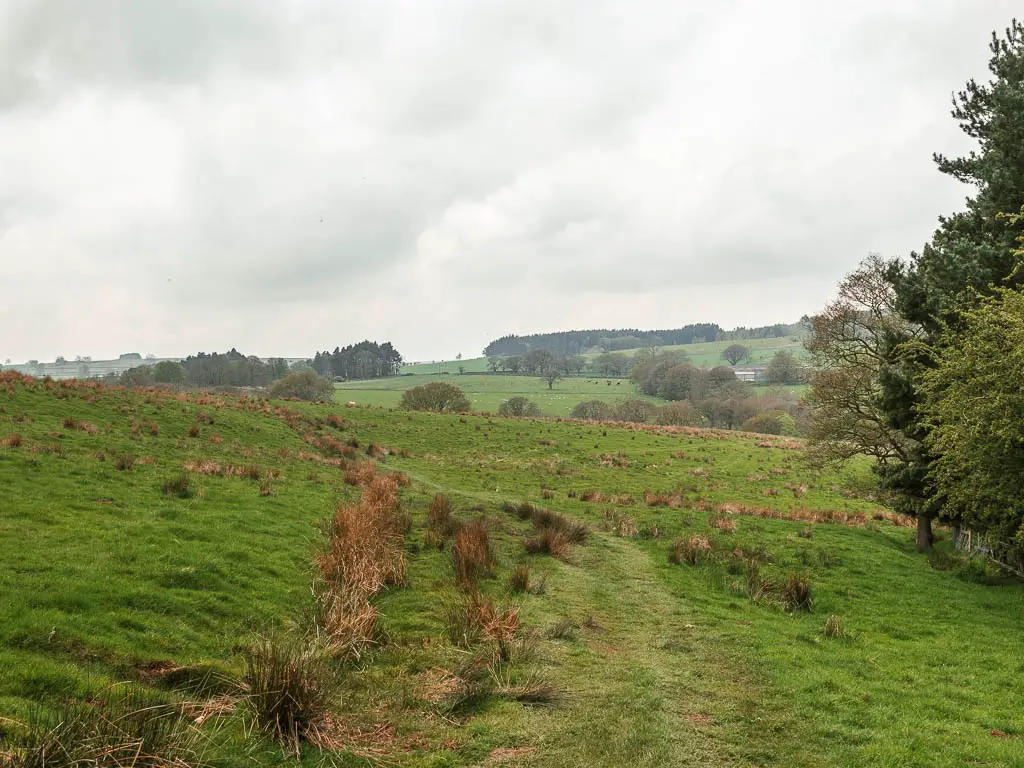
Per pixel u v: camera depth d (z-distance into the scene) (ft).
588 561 55.01
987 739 25.55
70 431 74.74
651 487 116.37
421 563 45.44
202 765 17.63
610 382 520.42
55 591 25.93
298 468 87.92
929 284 70.95
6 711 17.21
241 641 26.96
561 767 20.75
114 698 19.62
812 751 23.56
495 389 488.85
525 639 32.22
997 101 67.05
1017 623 48.44
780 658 34.06
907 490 77.71
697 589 49.55
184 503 49.08
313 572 38.45
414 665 28.04
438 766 20.21
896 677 33.73
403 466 119.65
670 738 23.65
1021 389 46.70
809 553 66.80
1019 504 54.03
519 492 99.55
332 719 21.67
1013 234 63.10
